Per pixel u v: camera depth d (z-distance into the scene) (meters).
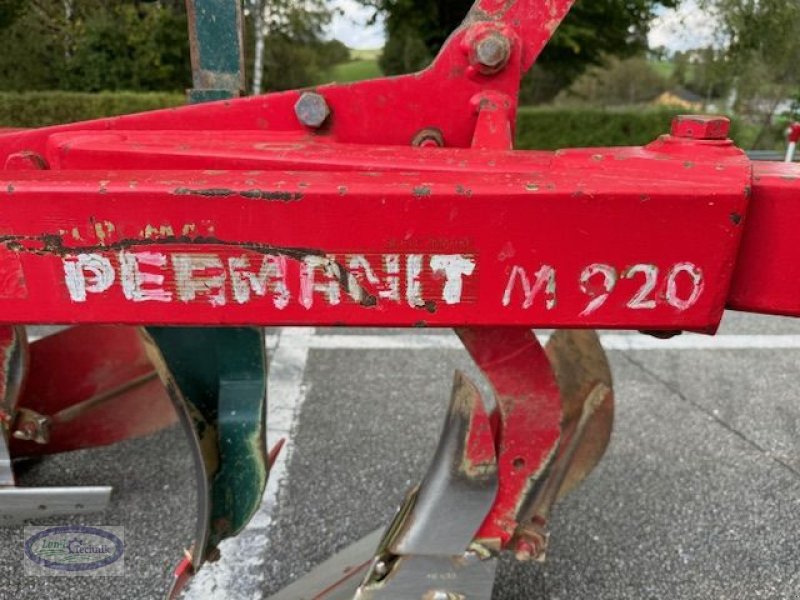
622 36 11.91
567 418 1.65
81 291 1.07
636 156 1.17
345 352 3.39
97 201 1.02
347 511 2.22
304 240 1.04
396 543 1.40
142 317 1.08
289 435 2.65
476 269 1.04
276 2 17.81
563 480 1.57
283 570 1.96
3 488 2.10
